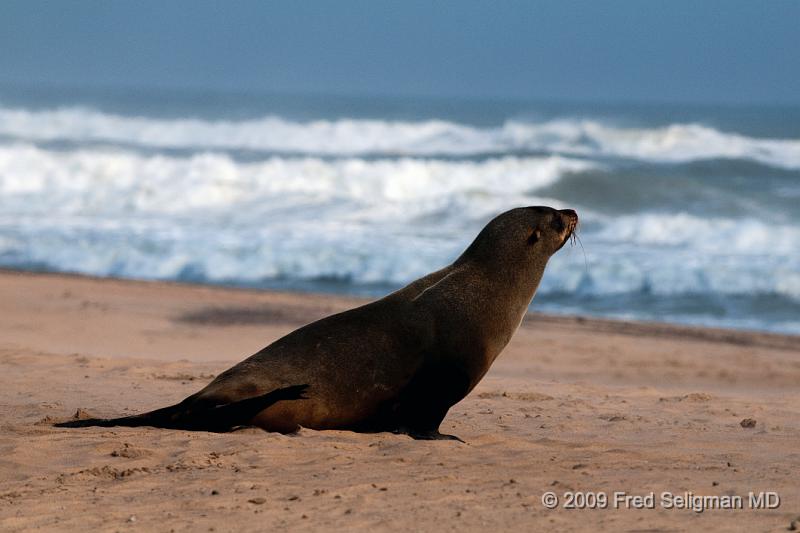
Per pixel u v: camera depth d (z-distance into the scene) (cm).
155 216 11750
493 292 3042
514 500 2180
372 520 2005
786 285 8788
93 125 19012
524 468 2559
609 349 6650
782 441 3244
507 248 3075
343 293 8719
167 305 7550
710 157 17125
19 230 10681
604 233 10975
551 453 2802
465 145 18012
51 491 2298
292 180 13562
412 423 2975
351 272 9319
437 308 2970
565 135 18262
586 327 7406
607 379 5734
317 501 2169
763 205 13512
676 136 18262
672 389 5309
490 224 3125
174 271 9344
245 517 2038
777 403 4403
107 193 12512
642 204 13450
